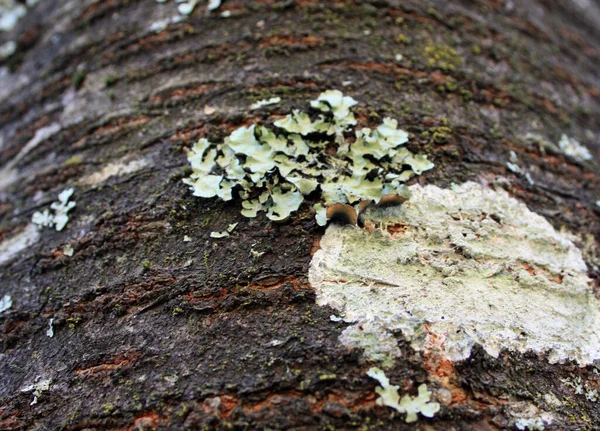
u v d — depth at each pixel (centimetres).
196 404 26
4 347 28
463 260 28
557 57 35
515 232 29
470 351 27
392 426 26
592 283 29
